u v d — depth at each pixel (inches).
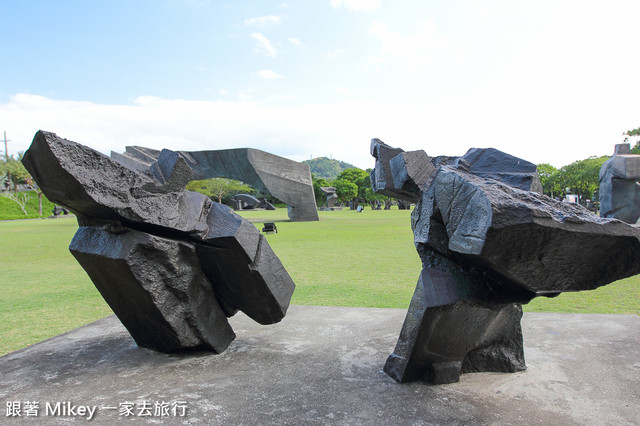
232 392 102.7
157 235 117.8
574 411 91.7
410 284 257.0
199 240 122.0
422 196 108.2
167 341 127.3
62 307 214.8
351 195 1995.6
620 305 199.3
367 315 172.9
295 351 132.0
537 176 109.0
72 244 117.0
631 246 80.0
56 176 96.3
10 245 520.1
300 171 911.7
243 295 131.7
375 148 128.9
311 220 929.5
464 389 103.6
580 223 75.5
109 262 109.2
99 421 88.9
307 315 174.1
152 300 113.8
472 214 80.5
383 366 118.1
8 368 120.6
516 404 95.3
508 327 114.0
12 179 1646.2
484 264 87.5
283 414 91.2
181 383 108.8
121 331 157.1
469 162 118.2
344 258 367.9
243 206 1804.9
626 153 585.3
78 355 131.2
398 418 89.0
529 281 83.3
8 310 209.0
